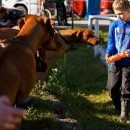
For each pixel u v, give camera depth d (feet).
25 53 11.56
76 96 23.77
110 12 52.24
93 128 18.15
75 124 17.70
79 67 30.96
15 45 11.73
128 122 19.52
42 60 13.32
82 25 50.39
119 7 18.72
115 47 19.52
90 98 23.67
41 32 13.03
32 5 40.27
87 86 26.20
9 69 10.67
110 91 20.33
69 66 31.04
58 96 22.11
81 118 19.27
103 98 23.65
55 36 13.88
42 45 13.34
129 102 20.89
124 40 19.07
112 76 19.95
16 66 11.03
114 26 19.36
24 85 11.22
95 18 31.89
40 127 16.92
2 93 10.02
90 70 30.17
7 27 18.88
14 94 10.62
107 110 21.34
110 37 19.52
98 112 20.93
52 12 45.83
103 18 31.27
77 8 56.95
